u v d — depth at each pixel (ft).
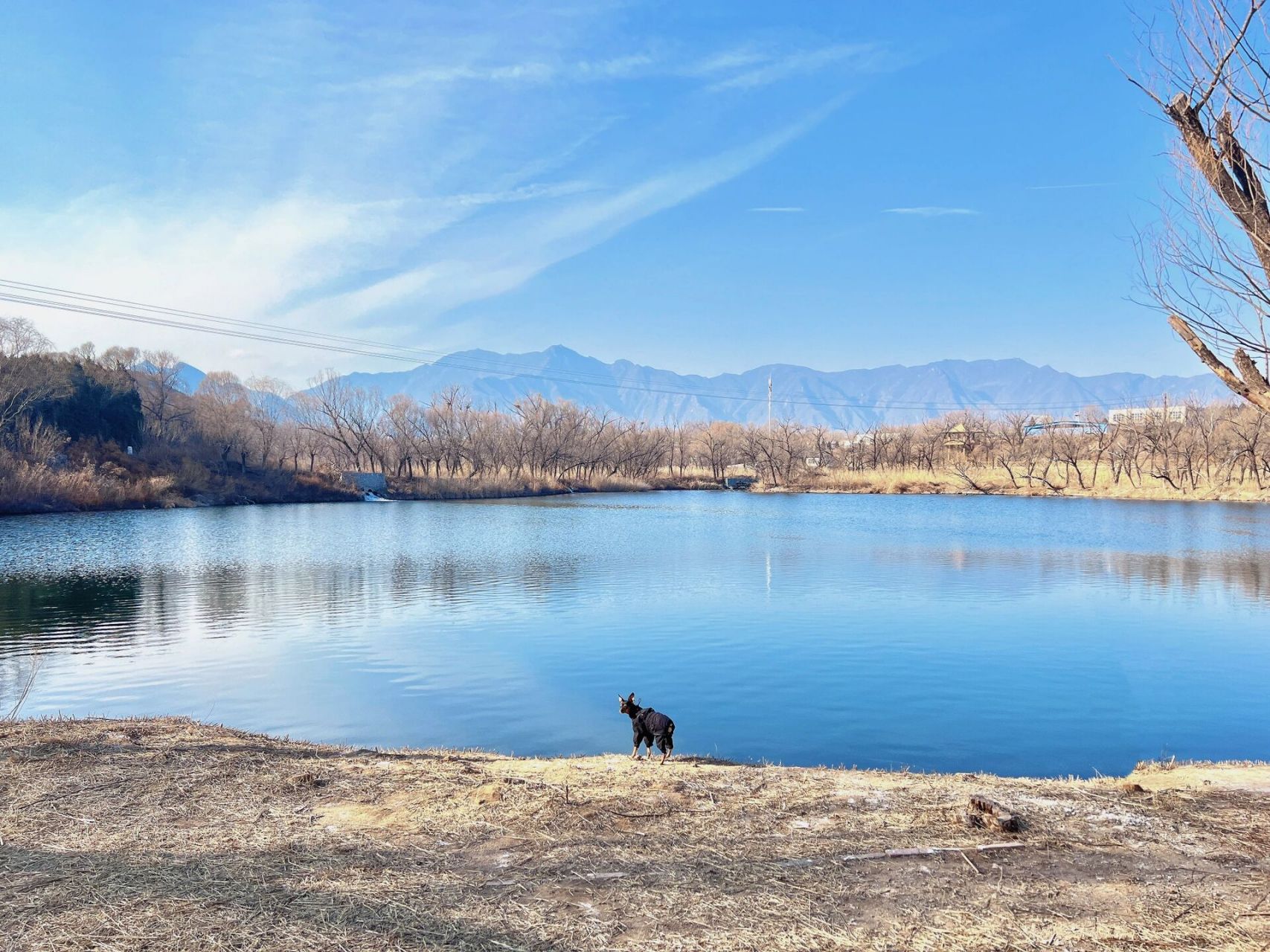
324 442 436.76
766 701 60.75
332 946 17.51
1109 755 49.42
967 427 492.95
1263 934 17.80
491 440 440.04
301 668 70.79
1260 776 30.76
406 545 170.40
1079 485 359.46
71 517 242.17
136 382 360.89
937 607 99.91
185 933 18.04
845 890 20.13
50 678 67.36
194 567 136.87
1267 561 140.97
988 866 21.52
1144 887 20.24
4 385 282.15
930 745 51.11
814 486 431.02
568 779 29.89
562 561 145.59
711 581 120.98
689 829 24.25
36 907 19.27
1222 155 25.39
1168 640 81.56
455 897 19.83
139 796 27.25
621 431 499.10
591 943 17.67
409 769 30.89
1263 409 25.20
